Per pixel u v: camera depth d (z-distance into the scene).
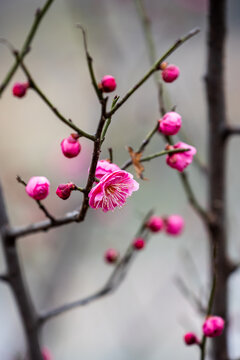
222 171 2.69
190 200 2.56
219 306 2.73
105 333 5.31
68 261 4.81
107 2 5.06
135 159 1.96
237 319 3.83
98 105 4.98
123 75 4.84
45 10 1.88
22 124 6.63
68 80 6.56
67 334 5.05
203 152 4.83
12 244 2.24
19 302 2.36
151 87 4.75
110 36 4.73
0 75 6.67
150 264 5.79
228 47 7.33
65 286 4.80
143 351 5.02
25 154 6.08
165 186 5.93
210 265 2.80
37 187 1.78
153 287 5.58
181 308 5.19
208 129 2.69
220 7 2.47
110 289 2.44
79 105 6.53
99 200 1.62
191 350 5.09
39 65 6.54
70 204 5.07
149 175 5.89
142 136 5.18
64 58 5.93
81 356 5.11
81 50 4.99
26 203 5.05
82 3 4.71
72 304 2.42
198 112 5.21
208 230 2.79
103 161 1.76
